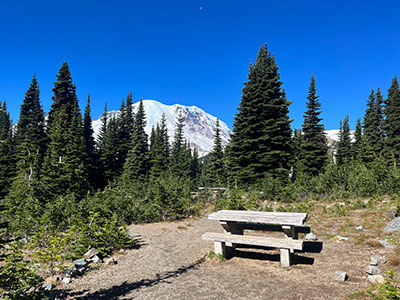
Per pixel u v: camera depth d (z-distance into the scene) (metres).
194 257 7.08
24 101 38.16
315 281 4.95
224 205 14.45
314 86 32.94
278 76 25.70
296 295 4.39
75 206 10.11
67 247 7.34
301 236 8.52
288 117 24.92
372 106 43.88
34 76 38.81
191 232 10.37
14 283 4.47
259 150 24.09
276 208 13.37
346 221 9.15
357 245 6.98
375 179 13.91
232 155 26.61
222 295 4.62
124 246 8.01
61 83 38.56
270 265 6.12
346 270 5.40
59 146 27.47
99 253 7.26
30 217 9.34
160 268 6.30
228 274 5.70
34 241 7.19
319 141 32.12
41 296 4.59
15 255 5.02
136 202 14.66
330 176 15.71
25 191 16.20
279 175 22.67
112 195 12.97
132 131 48.34
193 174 50.38
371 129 42.78
